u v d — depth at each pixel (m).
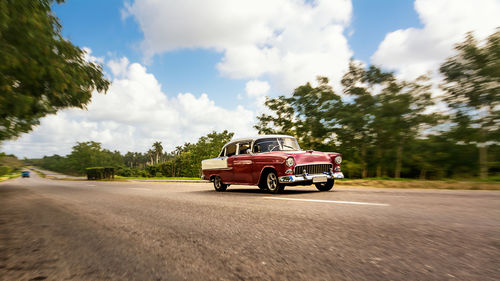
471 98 15.29
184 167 87.50
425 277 1.68
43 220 4.53
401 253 2.12
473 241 2.33
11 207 6.86
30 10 5.12
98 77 7.88
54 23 6.02
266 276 1.81
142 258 2.29
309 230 2.99
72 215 4.89
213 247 2.53
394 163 21.39
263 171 7.66
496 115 14.97
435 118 18.28
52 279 1.90
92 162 116.31
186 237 2.94
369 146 21.92
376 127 20.47
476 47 14.83
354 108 21.27
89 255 2.44
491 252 2.05
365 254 2.15
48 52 5.71
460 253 2.06
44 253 2.56
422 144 19.86
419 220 3.21
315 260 2.07
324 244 2.46
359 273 1.79
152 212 4.80
